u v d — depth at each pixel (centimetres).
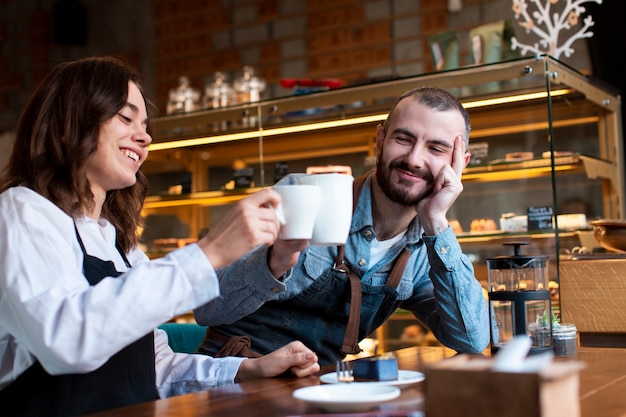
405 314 294
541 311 177
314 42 557
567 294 229
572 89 273
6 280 140
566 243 265
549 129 248
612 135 321
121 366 158
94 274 157
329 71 552
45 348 132
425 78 263
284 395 139
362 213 198
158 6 629
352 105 276
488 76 255
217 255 138
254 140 304
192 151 326
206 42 603
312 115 285
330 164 284
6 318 142
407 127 189
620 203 323
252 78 393
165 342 185
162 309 135
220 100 399
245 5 586
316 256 197
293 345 168
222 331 206
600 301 225
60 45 670
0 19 692
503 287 179
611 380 148
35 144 164
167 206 342
